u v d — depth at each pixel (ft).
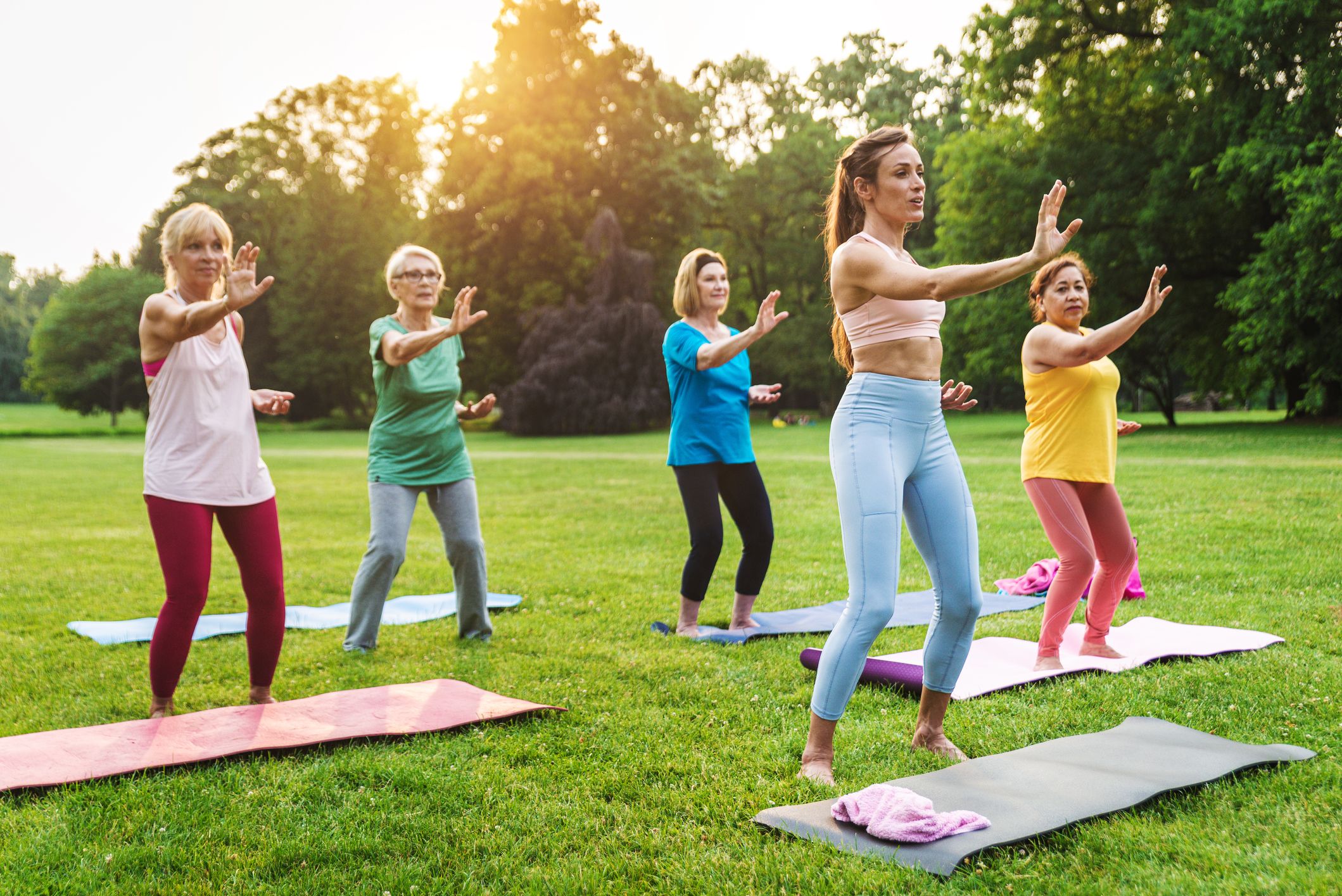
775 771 10.28
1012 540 27.09
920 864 7.72
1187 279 82.38
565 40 134.72
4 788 9.52
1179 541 25.02
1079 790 9.09
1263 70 67.97
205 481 12.29
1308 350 67.87
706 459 17.03
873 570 10.02
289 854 8.32
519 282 127.03
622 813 9.21
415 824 8.95
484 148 131.85
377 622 16.52
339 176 165.58
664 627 17.71
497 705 12.39
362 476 60.95
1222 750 10.15
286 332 161.99
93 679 14.61
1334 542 24.03
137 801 9.42
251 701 13.07
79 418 217.36
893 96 149.69
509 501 42.80
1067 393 13.96
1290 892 7.13
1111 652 14.64
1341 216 60.64
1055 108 85.81
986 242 86.17
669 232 138.72
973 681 13.43
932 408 10.47
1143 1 81.15
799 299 158.61
